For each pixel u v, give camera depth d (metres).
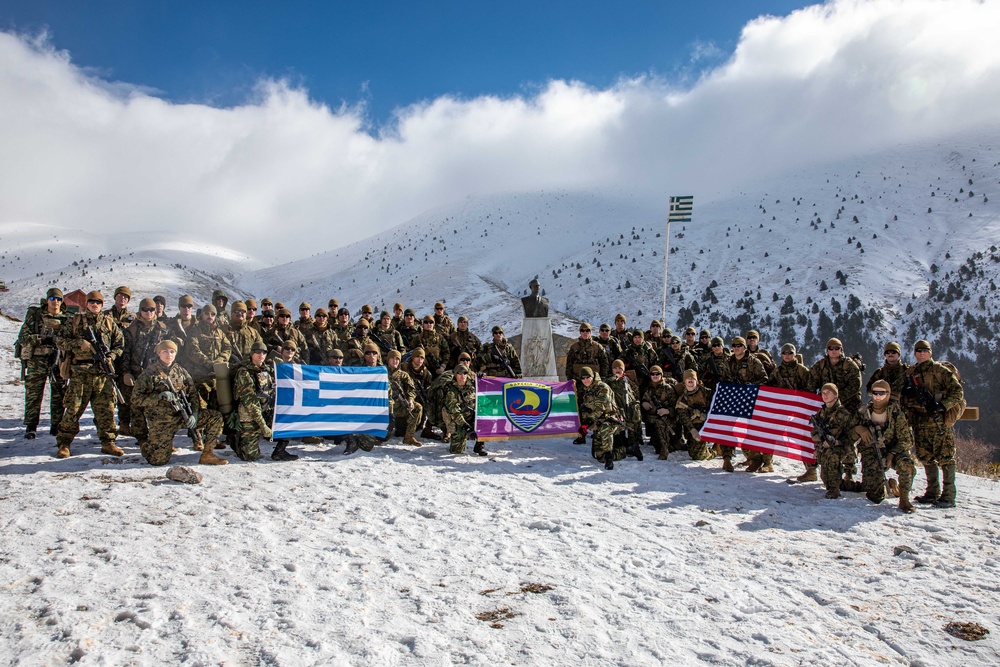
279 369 8.37
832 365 8.34
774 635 3.69
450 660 3.27
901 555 5.22
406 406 9.38
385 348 11.38
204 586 4.08
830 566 4.92
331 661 3.19
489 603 4.03
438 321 12.55
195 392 7.59
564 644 3.50
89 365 7.33
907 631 3.82
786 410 8.43
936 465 7.04
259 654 3.25
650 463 8.94
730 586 4.45
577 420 9.69
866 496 7.17
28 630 3.41
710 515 6.30
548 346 14.27
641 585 4.42
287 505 5.92
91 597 3.83
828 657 3.46
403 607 3.92
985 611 4.11
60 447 7.28
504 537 5.35
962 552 5.32
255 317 10.55
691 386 9.02
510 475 7.76
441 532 5.43
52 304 8.48
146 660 3.17
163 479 6.55
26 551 4.51
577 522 5.88
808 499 7.14
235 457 7.88
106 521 5.19
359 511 5.89
